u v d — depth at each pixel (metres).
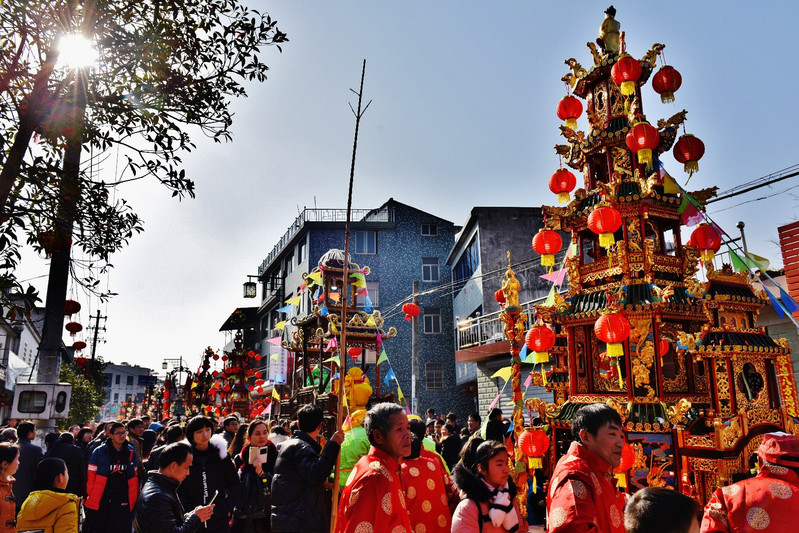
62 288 8.77
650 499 2.13
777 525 2.79
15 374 23.84
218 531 5.05
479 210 24.16
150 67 4.84
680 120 7.05
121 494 6.89
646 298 6.53
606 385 6.98
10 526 4.46
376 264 32.06
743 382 6.46
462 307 27.94
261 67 5.24
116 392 84.31
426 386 30.81
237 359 19.00
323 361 12.41
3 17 4.18
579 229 7.40
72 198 4.46
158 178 4.91
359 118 4.60
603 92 7.79
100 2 4.48
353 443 5.06
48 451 7.59
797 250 9.31
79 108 4.44
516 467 6.34
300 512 4.29
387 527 3.09
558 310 7.11
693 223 7.12
